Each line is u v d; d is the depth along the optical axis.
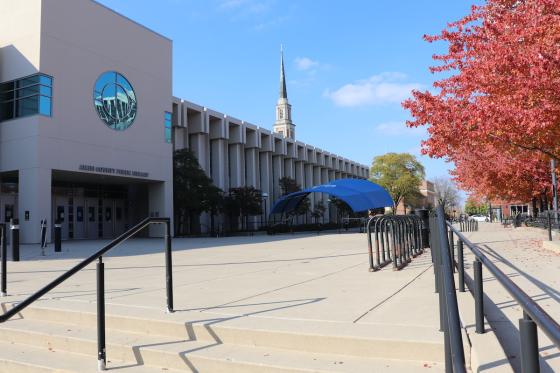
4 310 6.63
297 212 57.03
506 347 4.21
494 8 11.41
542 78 9.16
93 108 30.45
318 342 4.50
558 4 9.37
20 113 27.72
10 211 30.27
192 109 46.38
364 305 5.91
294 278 8.82
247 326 4.93
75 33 29.47
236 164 53.47
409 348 4.17
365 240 22.19
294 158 67.44
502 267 9.48
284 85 154.12
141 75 34.50
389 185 80.31
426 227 14.68
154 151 35.25
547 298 6.20
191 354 4.56
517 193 25.44
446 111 11.20
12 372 5.06
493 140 11.24
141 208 39.53
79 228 34.81
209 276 9.51
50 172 27.42
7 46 28.45
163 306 6.17
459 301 5.98
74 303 6.50
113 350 4.98
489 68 10.09
